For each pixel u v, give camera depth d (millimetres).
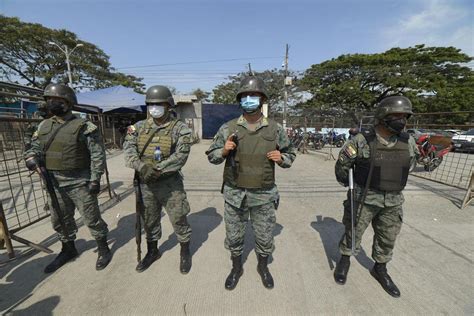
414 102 20891
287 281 2207
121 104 11812
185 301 1953
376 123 1921
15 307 1879
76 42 20953
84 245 2805
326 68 24484
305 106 24531
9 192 4816
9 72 20094
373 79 22797
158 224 2424
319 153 11617
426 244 2863
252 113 1909
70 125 2174
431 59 22875
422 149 7199
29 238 2969
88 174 2311
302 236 3082
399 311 1864
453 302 1957
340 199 4586
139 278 2227
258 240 2131
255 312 1849
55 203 2252
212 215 3764
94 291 2055
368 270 2377
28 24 18984
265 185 1950
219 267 2414
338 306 1914
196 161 8766
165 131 2125
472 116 16172
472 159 9867
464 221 3521
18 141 3264
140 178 2229
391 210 1965
